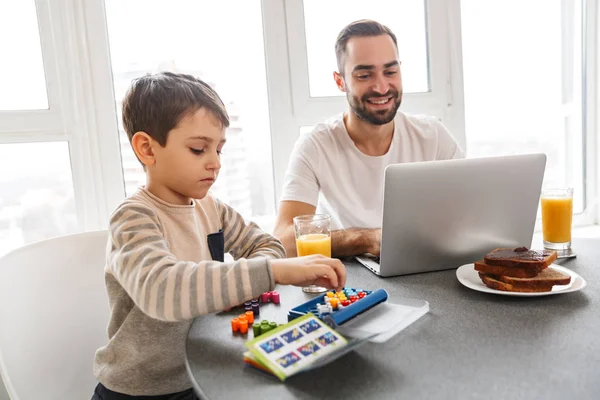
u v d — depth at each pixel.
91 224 1.56
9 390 0.80
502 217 0.93
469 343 0.60
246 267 0.69
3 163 1.47
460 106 1.92
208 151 0.86
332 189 1.45
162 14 1.59
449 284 0.85
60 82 1.50
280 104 1.72
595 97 2.05
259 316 0.73
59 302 1.00
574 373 0.51
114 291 0.86
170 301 0.66
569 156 2.09
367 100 1.37
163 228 0.85
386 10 1.83
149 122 0.83
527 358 0.55
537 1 1.98
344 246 1.05
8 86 1.47
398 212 0.85
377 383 0.51
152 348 0.82
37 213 1.52
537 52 2.00
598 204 2.10
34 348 0.92
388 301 0.73
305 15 1.74
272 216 1.79
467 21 1.92
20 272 0.95
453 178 0.85
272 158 1.75
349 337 0.60
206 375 0.55
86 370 1.00
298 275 0.71
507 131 2.02
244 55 1.69
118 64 1.57
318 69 1.78
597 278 0.83
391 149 1.48
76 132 1.53
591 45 2.02
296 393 0.50
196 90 0.86
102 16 1.52
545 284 0.75
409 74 1.89
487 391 0.48
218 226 1.03
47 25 1.47
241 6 1.67
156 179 0.88
